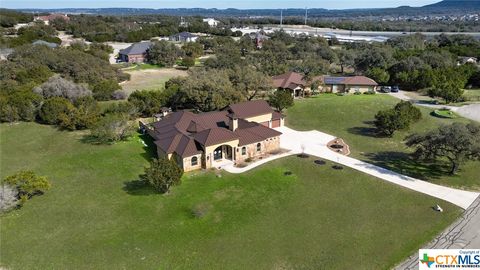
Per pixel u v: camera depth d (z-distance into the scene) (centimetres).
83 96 7681
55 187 4475
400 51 12744
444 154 4672
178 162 4969
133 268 3095
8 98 7081
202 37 18850
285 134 6391
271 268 3077
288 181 4581
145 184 4550
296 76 9281
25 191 4091
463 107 8038
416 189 4319
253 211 3931
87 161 5219
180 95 7462
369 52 11681
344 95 9088
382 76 10112
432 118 7150
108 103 8188
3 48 12119
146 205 4062
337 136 6291
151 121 6994
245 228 3631
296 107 8000
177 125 5694
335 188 4391
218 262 3156
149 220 3784
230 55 12756
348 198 4156
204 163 4969
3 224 3709
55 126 6750
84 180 4659
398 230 3541
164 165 4216
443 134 4522
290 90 8781
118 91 8638
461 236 3419
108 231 3600
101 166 5056
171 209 3984
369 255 3198
